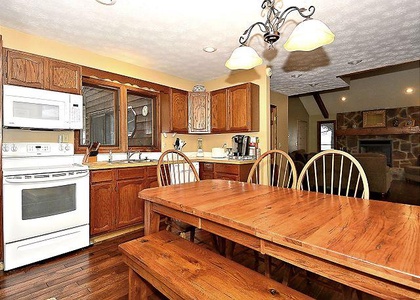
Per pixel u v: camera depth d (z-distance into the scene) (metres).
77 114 2.65
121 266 2.14
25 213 2.13
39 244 2.20
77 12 2.20
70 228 2.41
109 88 3.41
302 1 2.02
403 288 0.75
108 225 2.77
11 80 2.24
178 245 1.50
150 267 1.24
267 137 3.77
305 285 1.86
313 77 4.35
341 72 4.05
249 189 1.84
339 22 2.39
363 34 2.66
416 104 7.30
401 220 1.08
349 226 1.02
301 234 0.94
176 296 1.13
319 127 9.20
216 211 1.25
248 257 2.27
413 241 0.86
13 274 1.99
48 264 2.17
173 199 1.53
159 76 3.97
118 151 3.46
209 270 1.21
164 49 3.04
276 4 2.06
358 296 1.38
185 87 4.43
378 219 1.10
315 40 1.52
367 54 3.25
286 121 5.82
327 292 1.77
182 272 1.19
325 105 8.64
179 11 2.18
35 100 2.34
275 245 1.05
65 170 2.38
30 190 2.16
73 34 2.64
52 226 2.28
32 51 2.66
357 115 8.42
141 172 3.09
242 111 3.73
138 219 3.06
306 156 6.48
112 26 2.46
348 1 2.04
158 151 4.00
